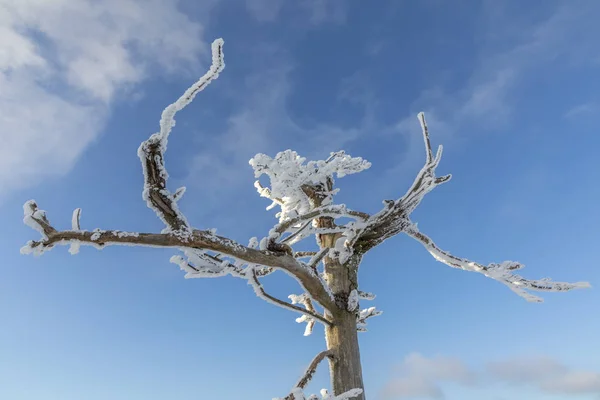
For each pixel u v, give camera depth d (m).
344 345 5.48
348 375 5.29
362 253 6.34
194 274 4.77
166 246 4.16
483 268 5.98
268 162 6.83
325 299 5.44
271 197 7.62
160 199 4.14
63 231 3.79
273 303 5.22
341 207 5.57
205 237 4.29
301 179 6.64
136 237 3.99
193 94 3.87
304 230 6.08
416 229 6.34
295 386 4.74
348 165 6.78
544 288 5.63
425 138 5.48
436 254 6.46
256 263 4.66
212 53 3.78
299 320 7.07
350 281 5.97
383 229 5.98
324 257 6.28
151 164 4.10
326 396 4.62
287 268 4.93
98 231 3.87
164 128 3.97
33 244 3.73
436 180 5.46
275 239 4.92
